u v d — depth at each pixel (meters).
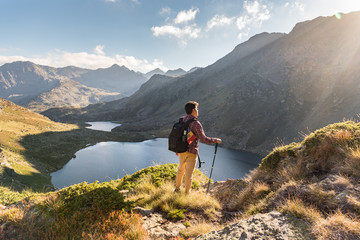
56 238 2.99
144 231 3.24
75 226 3.33
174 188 5.43
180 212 4.13
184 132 4.45
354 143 3.84
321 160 4.15
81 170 89.38
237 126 188.75
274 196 3.57
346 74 179.12
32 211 3.68
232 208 4.43
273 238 2.12
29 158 91.94
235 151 144.25
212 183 7.17
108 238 2.96
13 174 62.59
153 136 195.62
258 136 169.62
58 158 101.56
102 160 105.56
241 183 5.80
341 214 2.30
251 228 2.39
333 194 2.81
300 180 3.89
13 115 169.50
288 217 2.47
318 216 2.37
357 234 1.92
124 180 6.86
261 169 5.92
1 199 15.54
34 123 166.25
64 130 172.38
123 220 3.47
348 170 3.33
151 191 5.41
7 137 110.12
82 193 4.04
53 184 71.25
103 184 4.73
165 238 3.27
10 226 3.29
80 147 132.88
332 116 154.12
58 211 3.59
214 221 3.91
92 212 3.67
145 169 7.44
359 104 146.62
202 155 120.94
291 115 180.00
